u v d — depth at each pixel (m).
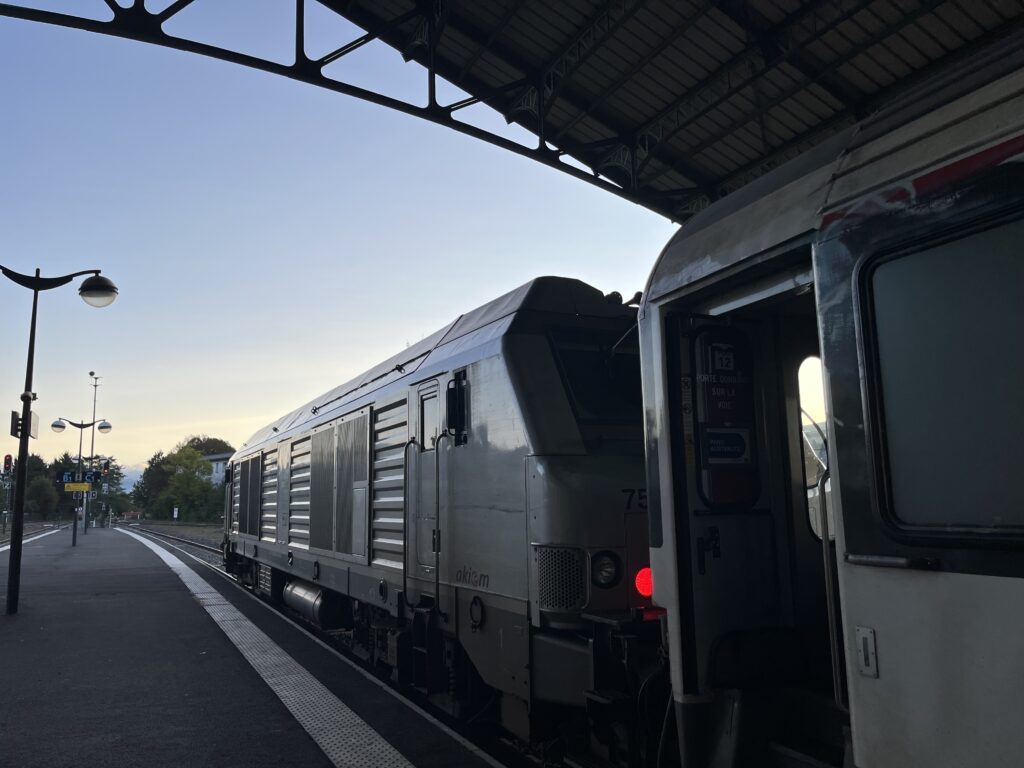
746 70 10.50
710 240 3.45
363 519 8.11
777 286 3.21
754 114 11.12
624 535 4.82
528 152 12.02
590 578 4.66
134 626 10.52
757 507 3.74
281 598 12.73
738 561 3.64
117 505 141.00
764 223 3.12
